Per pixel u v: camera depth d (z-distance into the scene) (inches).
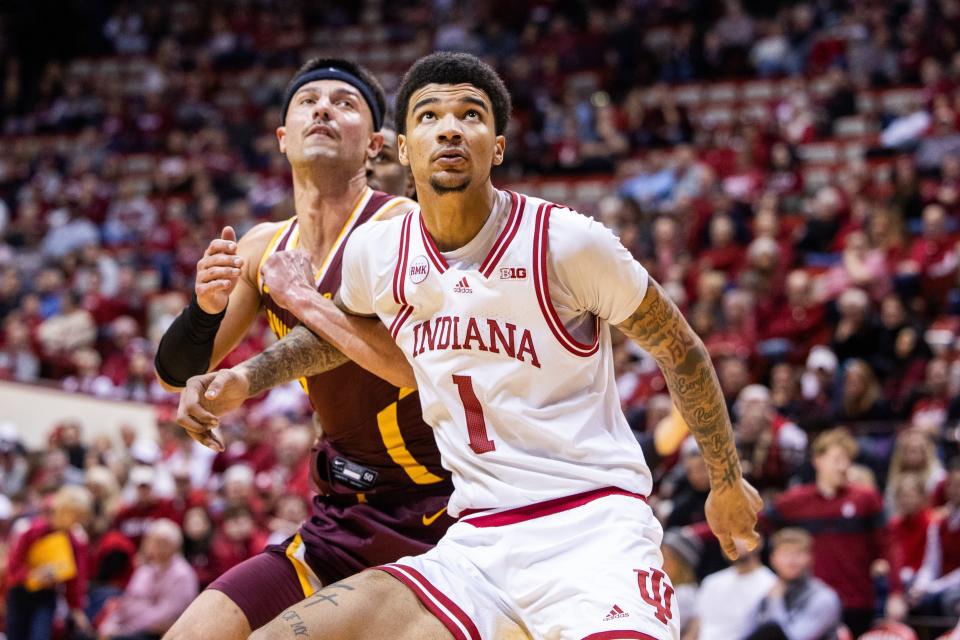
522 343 150.8
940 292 589.0
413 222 160.6
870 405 462.0
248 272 193.8
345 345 167.8
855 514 352.8
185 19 1206.3
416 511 184.2
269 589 177.8
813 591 322.3
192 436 158.6
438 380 154.6
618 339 564.7
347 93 192.5
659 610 144.3
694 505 341.4
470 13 1105.4
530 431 151.3
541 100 960.3
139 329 772.6
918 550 371.6
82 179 1004.6
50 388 662.5
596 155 869.2
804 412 461.7
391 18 1162.0
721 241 667.4
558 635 145.2
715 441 163.9
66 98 1141.1
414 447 183.5
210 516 464.1
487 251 152.3
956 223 671.1
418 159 152.8
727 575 333.1
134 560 453.7
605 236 150.5
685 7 1023.0
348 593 146.9
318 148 187.3
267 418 559.2
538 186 871.7
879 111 840.9
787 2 994.7
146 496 465.7
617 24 997.8
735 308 564.7
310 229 190.2
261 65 1131.3
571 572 146.5
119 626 407.5
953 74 848.9
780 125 829.8
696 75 965.8
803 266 660.7
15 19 1179.3
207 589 177.3
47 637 423.5
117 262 872.3
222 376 157.2
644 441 282.5
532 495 150.5
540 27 1060.5
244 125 1021.2
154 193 976.9
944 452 428.8
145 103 1106.7
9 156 1088.2
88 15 1208.2
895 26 924.0
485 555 150.1
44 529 428.1
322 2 1189.1
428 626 145.4
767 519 363.3
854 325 522.6
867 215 658.2
